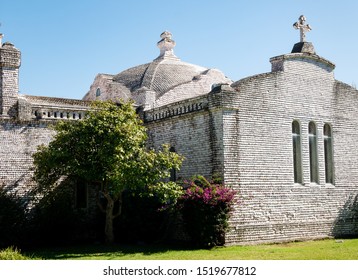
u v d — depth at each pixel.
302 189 25.56
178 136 25.72
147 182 21.75
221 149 22.98
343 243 23.61
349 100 28.44
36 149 25.02
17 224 23.09
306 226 25.41
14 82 25.42
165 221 25.05
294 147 25.98
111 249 22.28
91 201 26.36
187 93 32.91
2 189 23.44
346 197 27.56
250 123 23.92
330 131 27.53
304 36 27.08
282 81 25.44
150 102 30.62
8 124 24.47
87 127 21.64
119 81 36.44
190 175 24.69
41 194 24.97
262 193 23.94
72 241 25.50
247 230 23.14
